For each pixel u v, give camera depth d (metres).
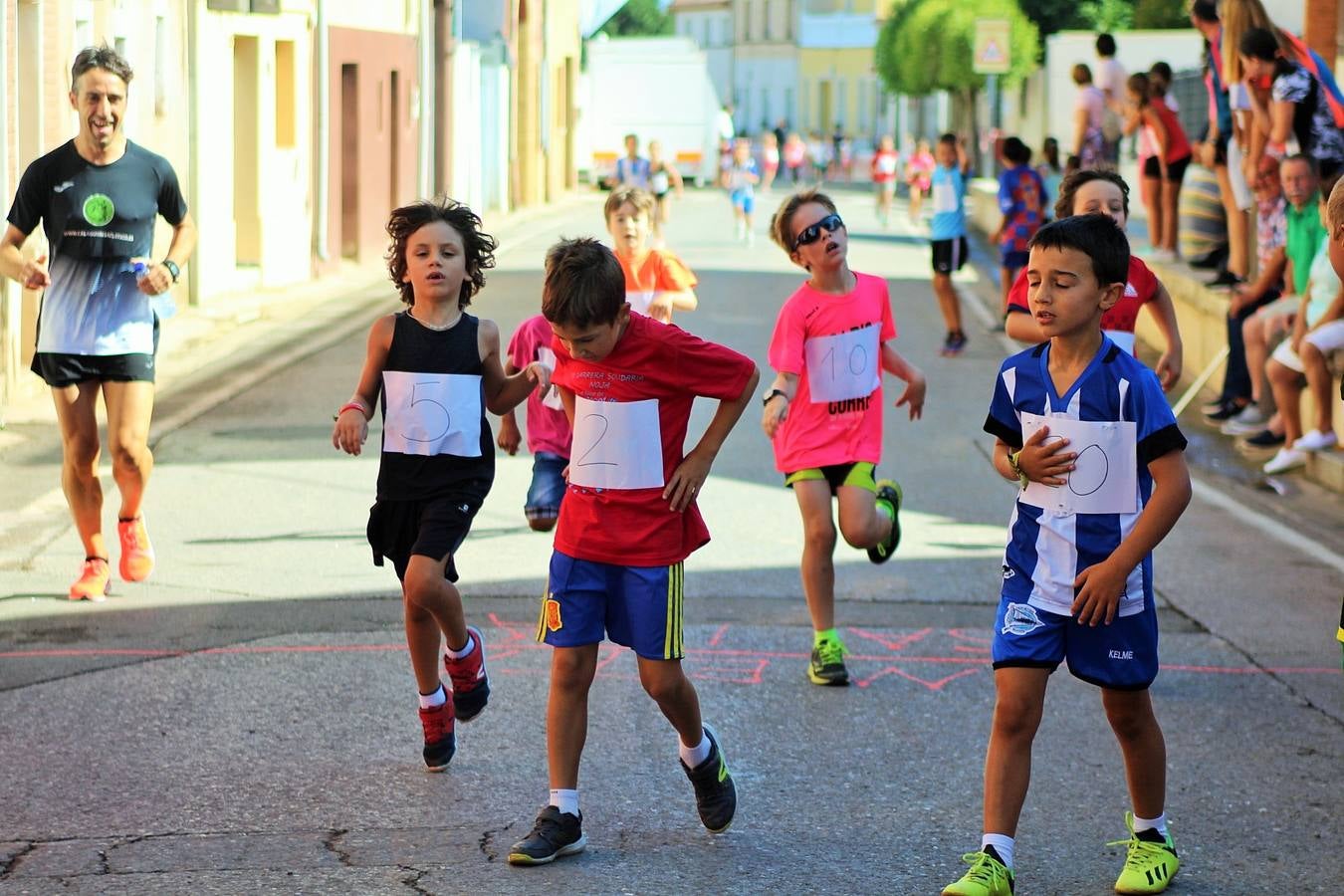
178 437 15.03
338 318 23.64
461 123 40.69
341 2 29.66
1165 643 9.40
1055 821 6.72
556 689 6.29
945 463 14.70
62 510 12.16
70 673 8.43
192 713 7.88
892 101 103.31
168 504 12.47
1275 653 9.21
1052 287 5.73
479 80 42.59
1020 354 6.00
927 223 48.03
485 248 7.20
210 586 10.19
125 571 10.09
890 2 94.00
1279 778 7.26
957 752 7.57
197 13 22.91
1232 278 18.55
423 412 7.02
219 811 6.66
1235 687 8.59
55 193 9.48
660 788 7.04
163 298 9.89
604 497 6.24
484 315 23.83
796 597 10.30
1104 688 5.88
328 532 11.69
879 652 9.16
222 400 16.97
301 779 7.06
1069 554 5.78
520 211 48.03
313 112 28.03
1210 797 7.01
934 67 59.41
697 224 45.47
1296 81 15.73
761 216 49.34
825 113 118.88
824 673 8.55
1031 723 5.77
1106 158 27.81
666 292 10.37
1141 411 5.74
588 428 6.26
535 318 9.45
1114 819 6.75
